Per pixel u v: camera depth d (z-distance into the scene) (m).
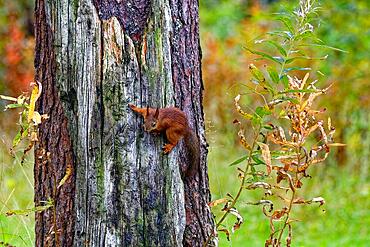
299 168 8.70
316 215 17.81
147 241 8.77
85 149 8.73
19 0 28.19
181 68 9.07
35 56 9.16
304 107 8.67
